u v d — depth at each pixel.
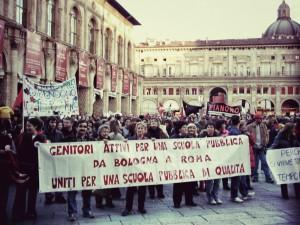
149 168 11.27
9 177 10.16
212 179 11.96
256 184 15.79
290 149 12.79
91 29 45.06
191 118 23.78
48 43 32.19
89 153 10.77
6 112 11.70
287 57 80.25
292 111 79.12
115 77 51.06
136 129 12.39
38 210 11.48
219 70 82.75
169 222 10.04
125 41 57.88
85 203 10.66
